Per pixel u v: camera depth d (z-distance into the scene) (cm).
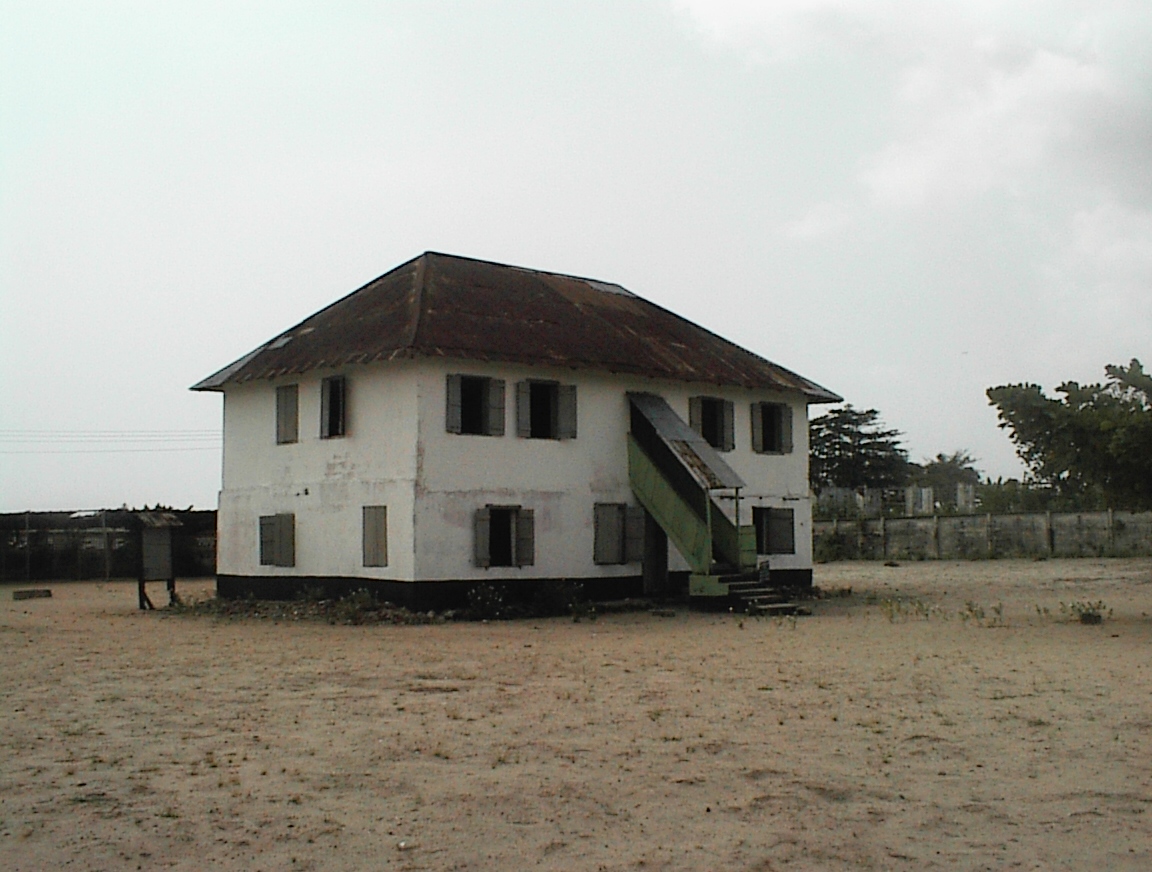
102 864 655
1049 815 754
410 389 2286
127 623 2247
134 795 805
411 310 2452
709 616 2309
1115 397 2070
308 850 680
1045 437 2088
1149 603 2486
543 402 2562
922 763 901
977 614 2202
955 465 8538
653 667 1479
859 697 1216
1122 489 2067
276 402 2612
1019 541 4269
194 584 3725
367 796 802
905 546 4653
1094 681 1319
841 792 812
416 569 2242
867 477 6744
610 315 2931
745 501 2886
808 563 3041
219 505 2770
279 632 2027
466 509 2327
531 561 2422
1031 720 1077
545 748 955
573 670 1453
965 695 1225
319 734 1019
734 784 834
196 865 654
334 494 2442
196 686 1319
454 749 952
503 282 2844
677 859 664
